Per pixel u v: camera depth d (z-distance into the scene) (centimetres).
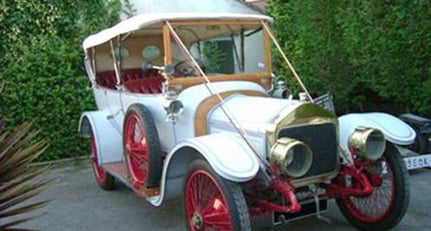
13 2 721
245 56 472
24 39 731
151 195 409
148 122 414
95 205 510
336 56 675
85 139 718
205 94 402
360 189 359
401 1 554
